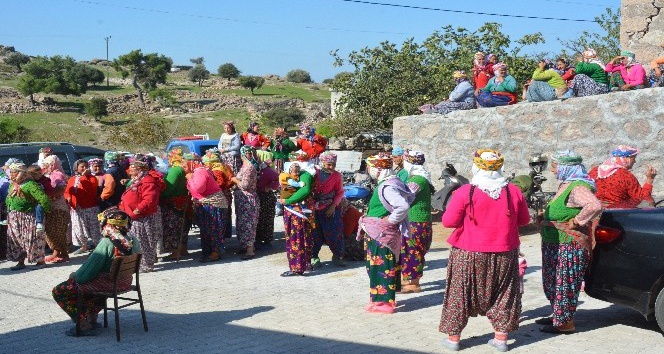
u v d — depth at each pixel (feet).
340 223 33.50
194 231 46.60
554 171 21.11
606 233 20.65
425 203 27.35
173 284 31.14
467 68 82.94
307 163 32.04
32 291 30.53
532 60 83.97
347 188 43.24
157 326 23.88
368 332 22.12
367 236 24.63
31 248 35.37
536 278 28.91
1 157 46.09
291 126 221.87
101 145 186.60
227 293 28.94
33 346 21.57
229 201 38.58
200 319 24.64
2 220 38.83
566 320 20.97
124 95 313.73
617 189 22.88
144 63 352.49
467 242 19.51
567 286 20.76
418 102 87.92
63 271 34.83
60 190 36.65
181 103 296.71
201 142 58.75
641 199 22.91
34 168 35.37
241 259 36.63
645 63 47.39
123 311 26.37
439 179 43.73
